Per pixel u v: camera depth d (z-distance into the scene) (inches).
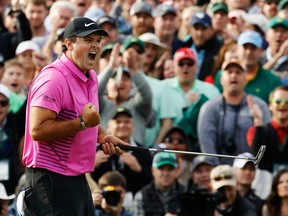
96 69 1320.1
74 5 1483.8
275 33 1384.1
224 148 1211.9
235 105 1224.8
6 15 1483.8
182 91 1284.4
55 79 734.5
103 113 1220.5
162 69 1378.0
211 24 1390.3
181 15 1579.7
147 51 1375.5
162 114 1273.4
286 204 1100.5
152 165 1171.3
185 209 1030.4
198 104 1266.0
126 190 1144.8
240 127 1213.1
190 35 1406.3
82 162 748.6
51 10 1392.7
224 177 1069.8
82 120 725.9
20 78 1280.8
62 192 741.3
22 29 1424.7
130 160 1147.9
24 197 745.6
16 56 1355.8
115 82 1222.9
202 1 1617.9
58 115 739.4
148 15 1462.8
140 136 1233.4
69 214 740.7
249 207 1079.6
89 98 753.0
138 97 1238.9
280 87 1194.6
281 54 1363.2
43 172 741.3
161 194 1117.1
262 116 1221.7
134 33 1469.0
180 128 1195.9
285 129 1188.5
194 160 1162.0
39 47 1419.8
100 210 1039.0
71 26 739.4
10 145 1167.6
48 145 740.0
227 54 1347.2
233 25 1466.5
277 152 1184.8
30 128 730.2
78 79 743.7
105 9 1576.0
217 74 1338.6
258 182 1179.9
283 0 1489.9
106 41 1378.0
